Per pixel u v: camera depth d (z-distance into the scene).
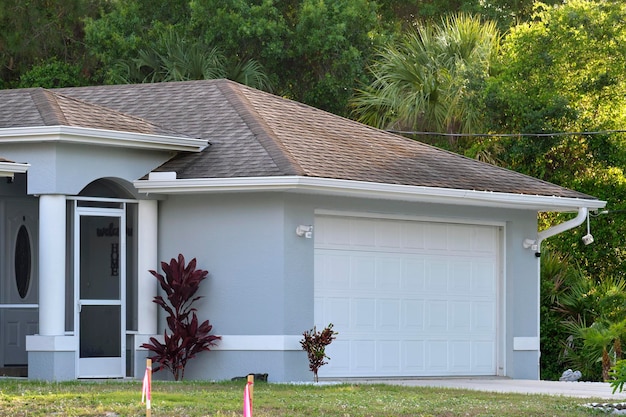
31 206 21.05
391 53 34.31
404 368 21.58
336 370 20.61
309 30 37.56
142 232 20.36
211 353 19.97
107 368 19.97
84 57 41.50
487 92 31.81
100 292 20.11
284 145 20.59
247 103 22.67
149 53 37.66
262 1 38.41
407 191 20.47
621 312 27.59
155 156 20.62
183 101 23.22
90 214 19.95
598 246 31.80
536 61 31.78
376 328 21.22
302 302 19.81
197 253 20.23
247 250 19.86
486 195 21.53
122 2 39.06
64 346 19.20
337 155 21.25
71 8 41.66
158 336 20.31
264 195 19.80
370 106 34.28
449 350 22.30
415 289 21.83
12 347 20.92
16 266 20.94
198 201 20.28
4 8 40.41
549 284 27.95
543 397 17.66
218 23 36.84
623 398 17.92
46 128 18.84
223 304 19.97
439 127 32.81
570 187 32.09
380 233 21.39
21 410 14.02
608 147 31.89
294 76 38.69
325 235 20.59
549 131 31.23
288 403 15.46
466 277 22.66
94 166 19.69
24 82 39.81
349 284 20.89
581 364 27.25
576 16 31.67
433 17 43.06
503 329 23.03
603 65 32.00
